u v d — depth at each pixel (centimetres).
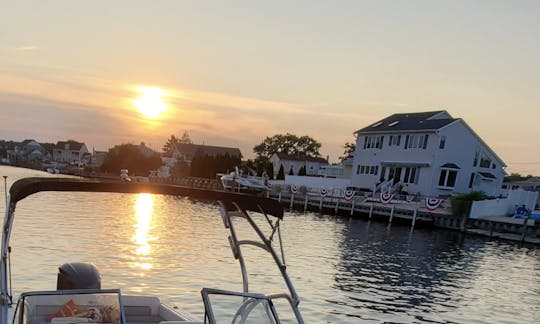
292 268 1669
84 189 553
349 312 1198
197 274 1423
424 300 1418
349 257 2088
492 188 4675
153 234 2228
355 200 4488
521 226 3284
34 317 512
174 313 635
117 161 9862
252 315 520
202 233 2417
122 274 1345
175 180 7825
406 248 2588
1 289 580
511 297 1597
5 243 586
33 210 2814
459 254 2541
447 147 4434
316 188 5275
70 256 1501
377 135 5084
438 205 3766
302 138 11306
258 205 575
